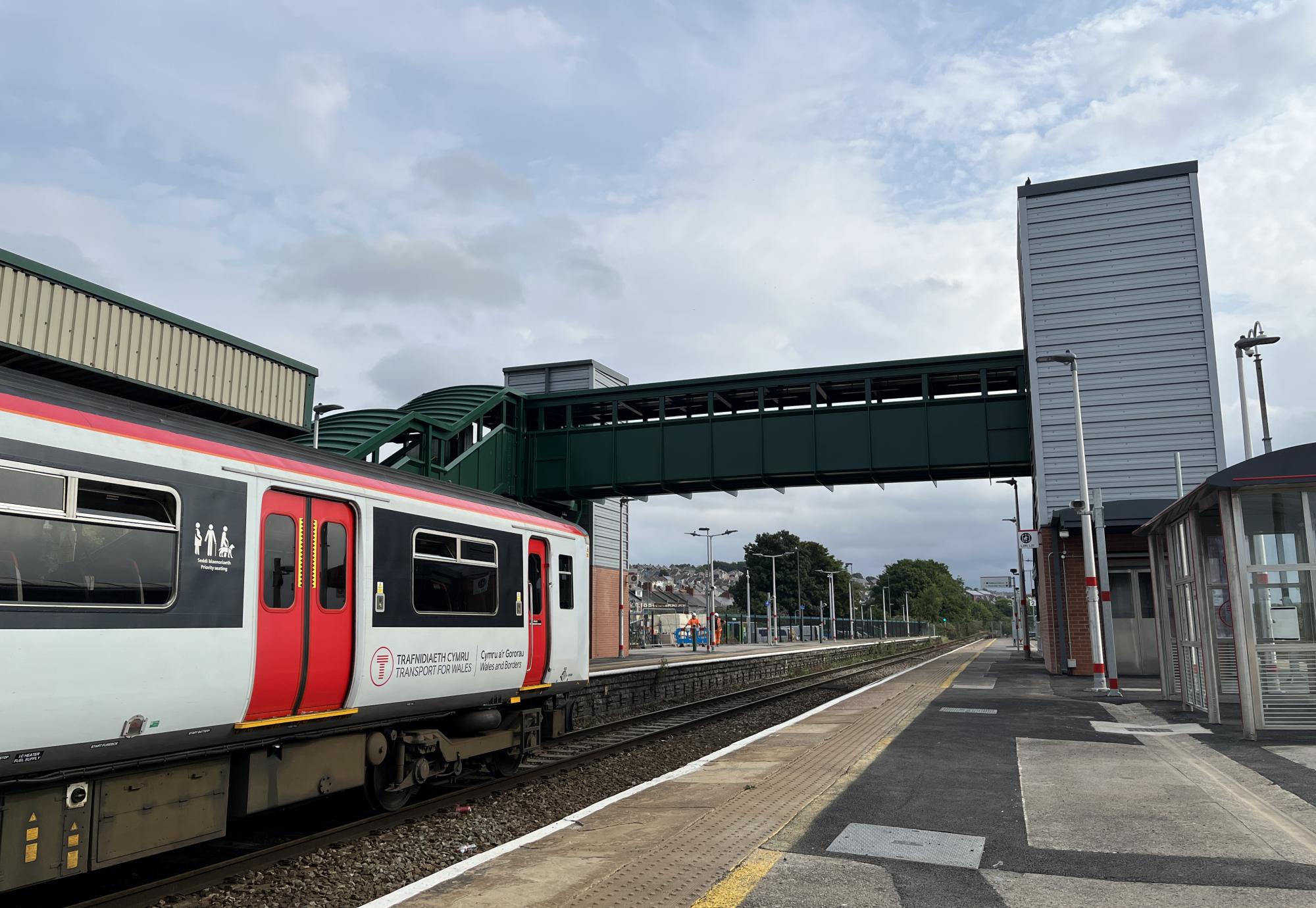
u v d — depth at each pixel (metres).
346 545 8.12
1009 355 28.44
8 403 5.49
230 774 7.12
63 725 5.50
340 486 7.98
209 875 6.66
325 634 7.70
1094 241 25.39
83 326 15.20
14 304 14.16
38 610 5.41
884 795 7.99
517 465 32.53
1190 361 24.34
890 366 29.53
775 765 9.77
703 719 17.08
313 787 7.78
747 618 77.12
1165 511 14.60
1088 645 23.61
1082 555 23.88
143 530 6.14
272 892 6.45
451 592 9.52
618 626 45.19
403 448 28.67
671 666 23.31
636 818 7.45
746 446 30.38
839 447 29.45
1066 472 24.73
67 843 5.69
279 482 7.31
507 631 10.52
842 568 119.69
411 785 9.27
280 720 7.25
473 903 5.21
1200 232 24.62
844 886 5.43
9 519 5.34
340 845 7.59
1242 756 9.84
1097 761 9.73
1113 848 6.22
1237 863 5.82
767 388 31.75
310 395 19.89
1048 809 7.44
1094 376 24.94
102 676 5.74
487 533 10.29
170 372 16.66
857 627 99.94
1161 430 24.30
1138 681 21.84
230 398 17.84
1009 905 5.09
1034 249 25.89
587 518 37.97
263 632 7.03
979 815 7.22
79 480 5.76
